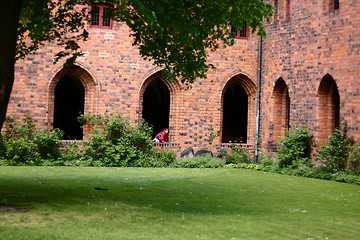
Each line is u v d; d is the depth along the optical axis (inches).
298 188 452.4
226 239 216.8
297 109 618.5
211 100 693.3
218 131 697.0
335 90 593.0
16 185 378.3
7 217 239.9
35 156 612.4
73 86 1034.7
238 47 700.7
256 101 705.6
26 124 623.2
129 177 494.0
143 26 330.0
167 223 249.1
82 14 391.9
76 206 285.9
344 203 361.1
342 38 553.6
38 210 264.8
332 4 581.9
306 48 605.3
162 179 487.5
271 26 671.1
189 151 677.9
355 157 527.8
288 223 266.1
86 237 205.5
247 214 292.0
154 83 1021.8
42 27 374.9
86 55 650.2
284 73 643.5
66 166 605.3
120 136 653.3
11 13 256.4
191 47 352.2
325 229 253.1
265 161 652.7
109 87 657.6
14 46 263.1
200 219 266.1
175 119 686.5
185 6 310.7
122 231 223.5
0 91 259.1
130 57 664.4
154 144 671.8
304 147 599.5
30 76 629.0
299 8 617.9
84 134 658.8
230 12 303.6
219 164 663.1
